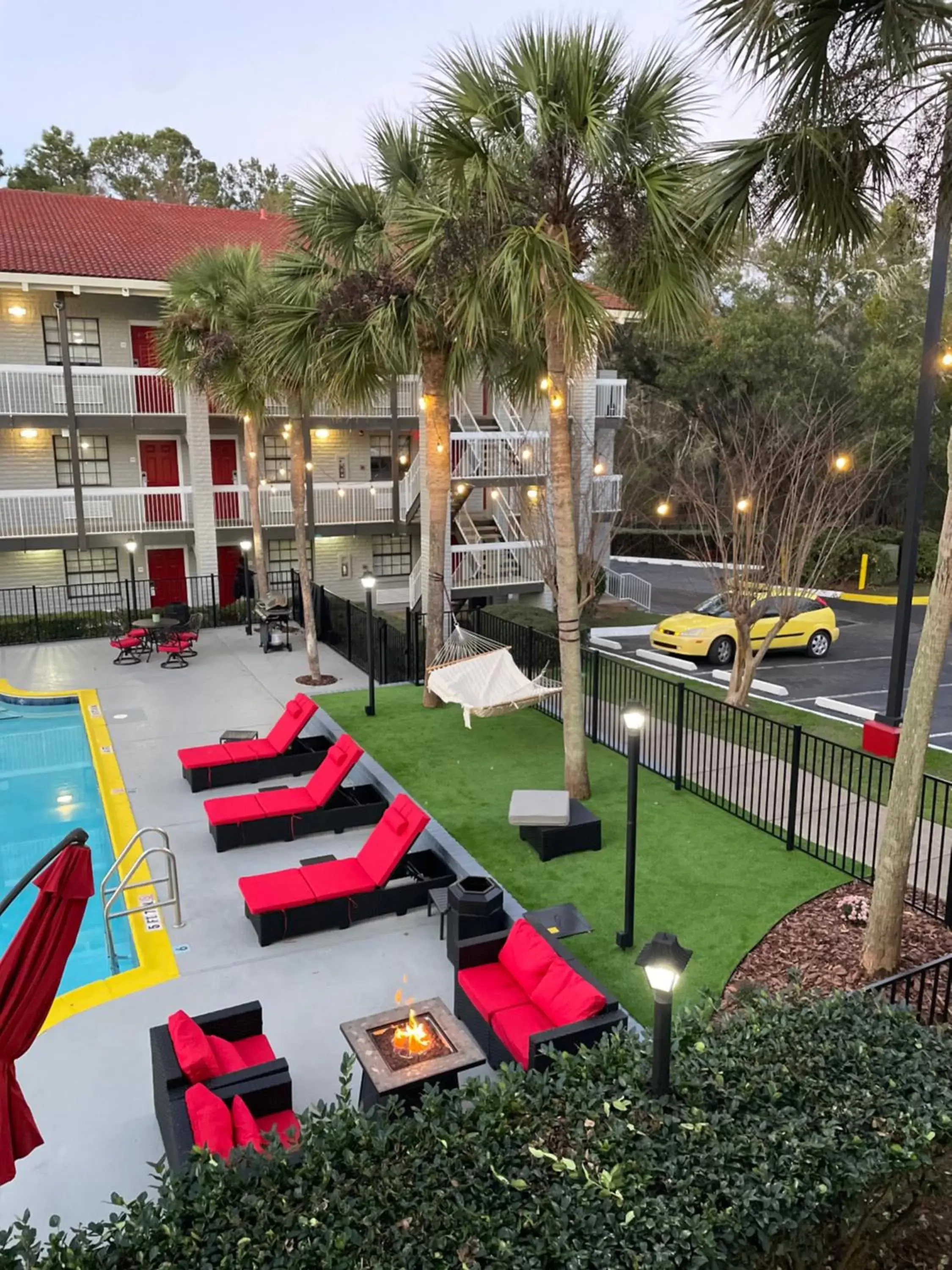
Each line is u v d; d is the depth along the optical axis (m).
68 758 14.08
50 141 50.91
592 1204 3.67
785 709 16.12
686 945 7.78
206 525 24.00
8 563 24.55
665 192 8.78
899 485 33.94
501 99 8.98
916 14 5.98
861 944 7.73
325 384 14.30
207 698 16.39
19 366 21.98
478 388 26.38
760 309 34.88
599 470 23.38
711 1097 4.34
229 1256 3.47
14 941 4.28
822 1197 3.74
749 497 15.09
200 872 9.62
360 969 7.82
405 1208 3.71
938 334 10.64
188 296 18.66
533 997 6.43
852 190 7.02
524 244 8.65
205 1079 5.27
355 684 17.36
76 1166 5.56
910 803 6.87
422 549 23.11
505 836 10.05
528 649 16.94
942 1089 4.32
